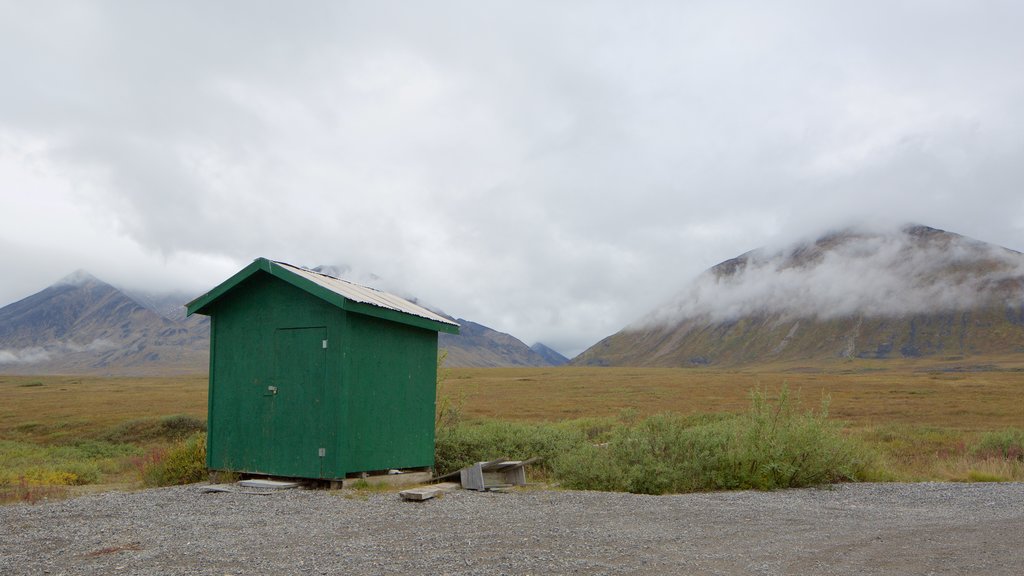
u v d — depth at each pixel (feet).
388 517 32.37
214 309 47.78
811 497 42.60
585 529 29.53
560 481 49.67
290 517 32.37
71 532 28.71
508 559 23.68
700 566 23.20
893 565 23.88
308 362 43.50
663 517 33.24
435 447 53.83
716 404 204.03
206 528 29.55
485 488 43.75
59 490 46.26
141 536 27.86
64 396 276.41
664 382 341.00
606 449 50.75
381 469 44.78
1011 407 184.34
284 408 44.09
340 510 34.45
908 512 36.73
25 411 198.90
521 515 33.30
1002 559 25.00
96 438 120.98
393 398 46.11
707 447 48.73
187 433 121.49
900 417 158.81
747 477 47.34
